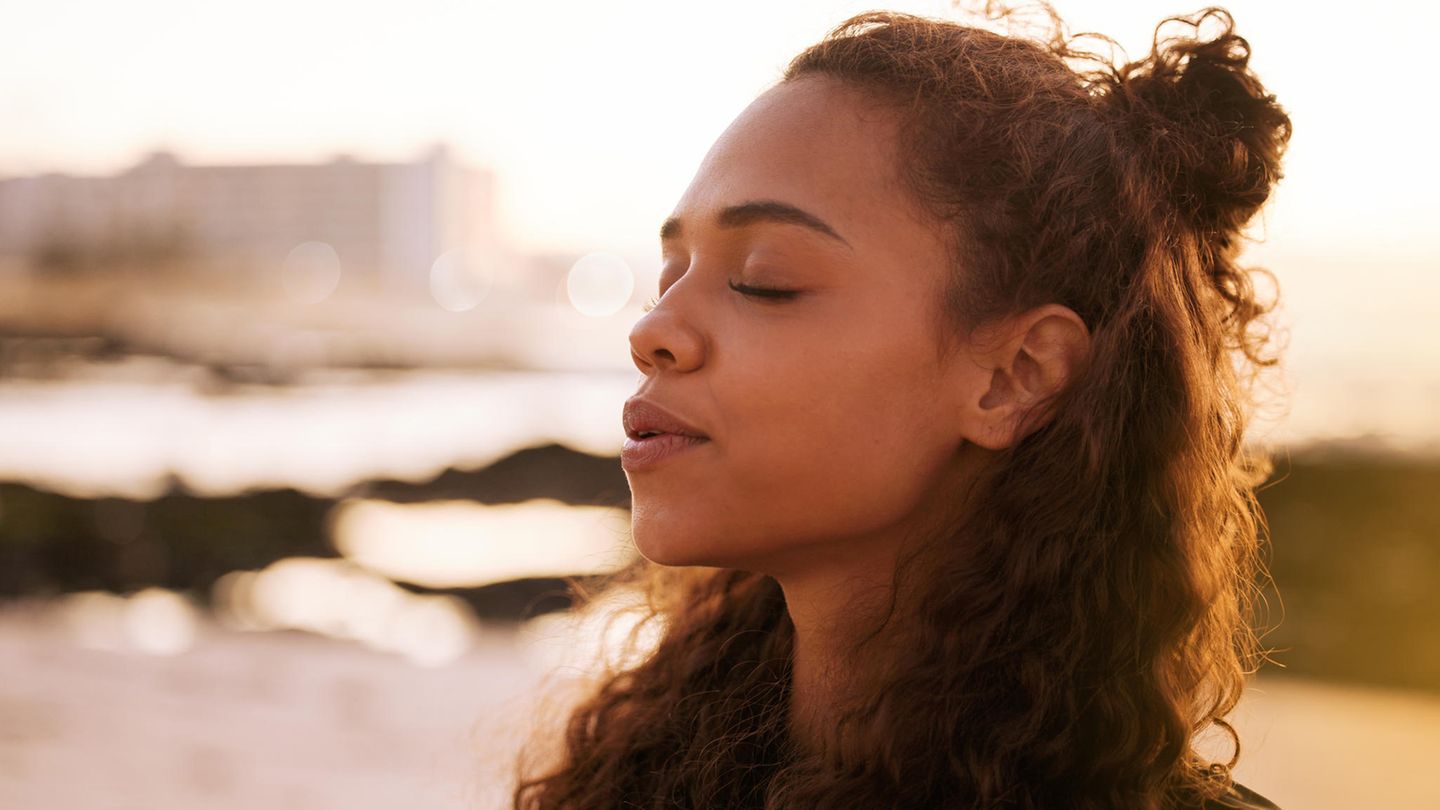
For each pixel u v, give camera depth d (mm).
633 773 1602
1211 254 1451
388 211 41906
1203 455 1354
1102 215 1309
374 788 4980
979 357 1252
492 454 15477
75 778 5121
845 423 1218
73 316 36281
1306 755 5191
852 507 1238
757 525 1243
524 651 7902
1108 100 1402
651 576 1922
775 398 1213
